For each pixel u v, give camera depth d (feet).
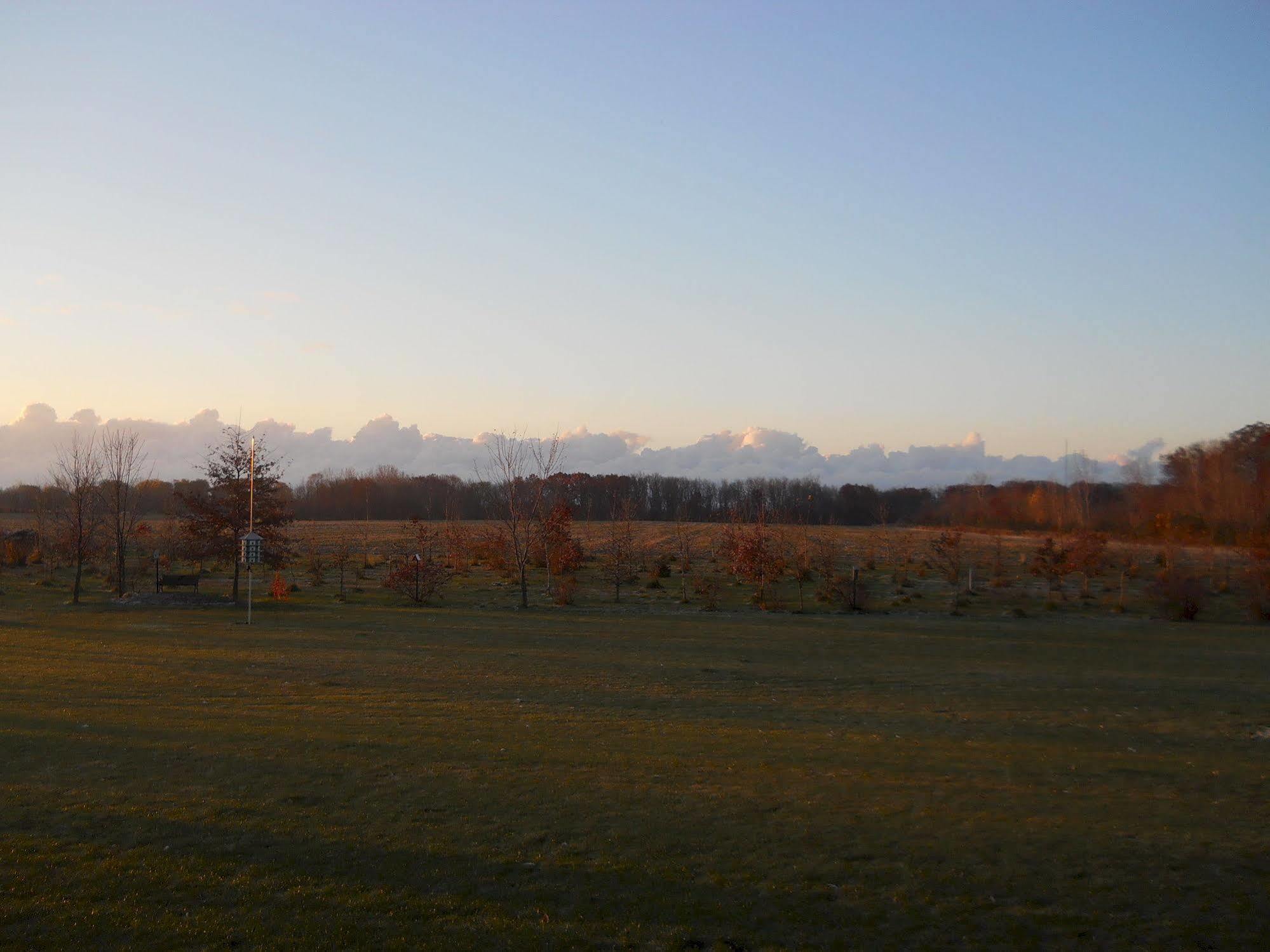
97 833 26.81
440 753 37.93
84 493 125.90
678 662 66.95
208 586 128.16
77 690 50.08
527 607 108.37
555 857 26.08
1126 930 22.11
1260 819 30.91
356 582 135.33
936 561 149.69
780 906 23.09
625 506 193.26
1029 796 33.45
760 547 119.96
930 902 23.54
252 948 19.88
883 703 52.34
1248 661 70.95
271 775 33.83
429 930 20.97
